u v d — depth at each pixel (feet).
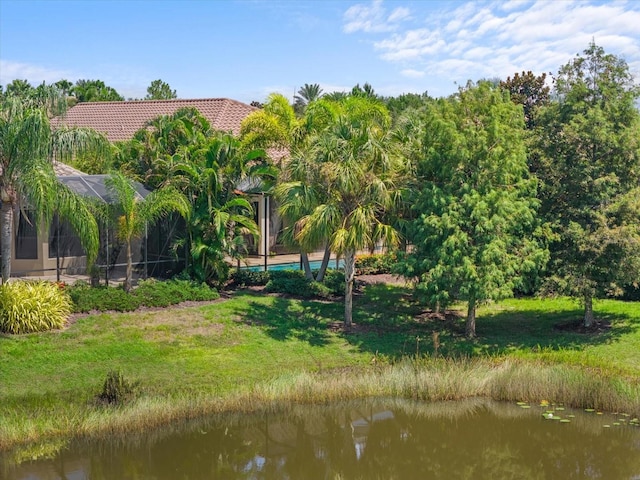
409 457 39.52
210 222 70.33
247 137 73.46
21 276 70.54
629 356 53.72
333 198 61.05
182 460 38.06
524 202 55.11
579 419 44.68
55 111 59.26
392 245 60.44
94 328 54.75
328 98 75.15
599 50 59.88
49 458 37.11
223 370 49.60
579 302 62.85
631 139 56.18
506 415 45.73
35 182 53.36
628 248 53.78
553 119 60.39
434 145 57.77
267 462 38.65
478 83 59.31
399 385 48.37
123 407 41.81
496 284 54.03
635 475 36.55
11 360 47.29
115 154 81.51
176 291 64.49
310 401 46.32
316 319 64.28
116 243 69.87
